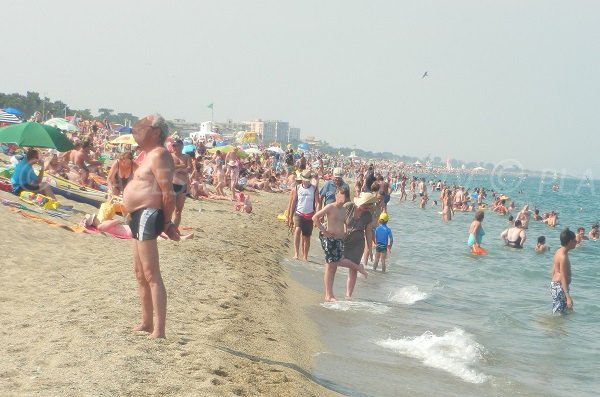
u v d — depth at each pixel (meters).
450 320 9.72
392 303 10.49
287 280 10.88
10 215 10.80
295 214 13.62
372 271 13.94
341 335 7.89
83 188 16.16
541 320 10.46
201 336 6.07
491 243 24.41
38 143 13.95
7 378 4.38
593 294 14.15
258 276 10.14
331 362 6.52
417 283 13.11
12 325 5.67
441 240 23.84
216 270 9.75
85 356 4.97
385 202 17.09
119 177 13.05
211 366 5.13
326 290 9.88
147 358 5.06
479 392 6.31
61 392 4.16
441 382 6.47
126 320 6.11
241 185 28.97
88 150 18.12
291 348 6.57
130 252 9.78
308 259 14.06
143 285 5.69
